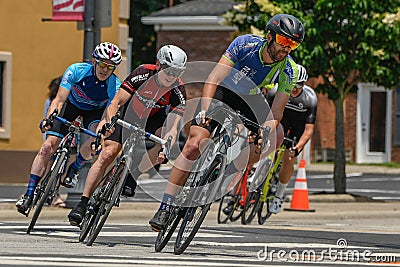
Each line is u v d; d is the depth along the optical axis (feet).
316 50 97.81
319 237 64.54
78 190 77.61
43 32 106.22
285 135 72.54
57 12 78.54
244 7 102.01
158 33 188.34
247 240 60.49
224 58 49.26
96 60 57.41
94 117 60.70
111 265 42.27
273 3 99.96
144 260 45.03
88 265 42.09
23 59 104.99
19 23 104.58
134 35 228.84
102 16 77.46
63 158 58.95
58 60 107.34
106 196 53.01
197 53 184.44
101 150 56.90
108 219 77.51
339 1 96.68
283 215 86.02
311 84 172.35
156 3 232.12
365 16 100.37
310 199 99.50
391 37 97.81
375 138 182.09
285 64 50.49
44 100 106.42
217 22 180.96
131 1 229.04
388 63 102.12
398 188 130.41
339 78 101.71
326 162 178.09
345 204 97.66
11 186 101.60
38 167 60.08
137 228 66.80
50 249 49.73
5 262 42.37
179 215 49.03
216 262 45.29
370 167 169.89
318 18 98.68
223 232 66.08
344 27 98.12
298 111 71.87
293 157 72.28
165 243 49.70
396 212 92.43
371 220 89.10
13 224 67.62
